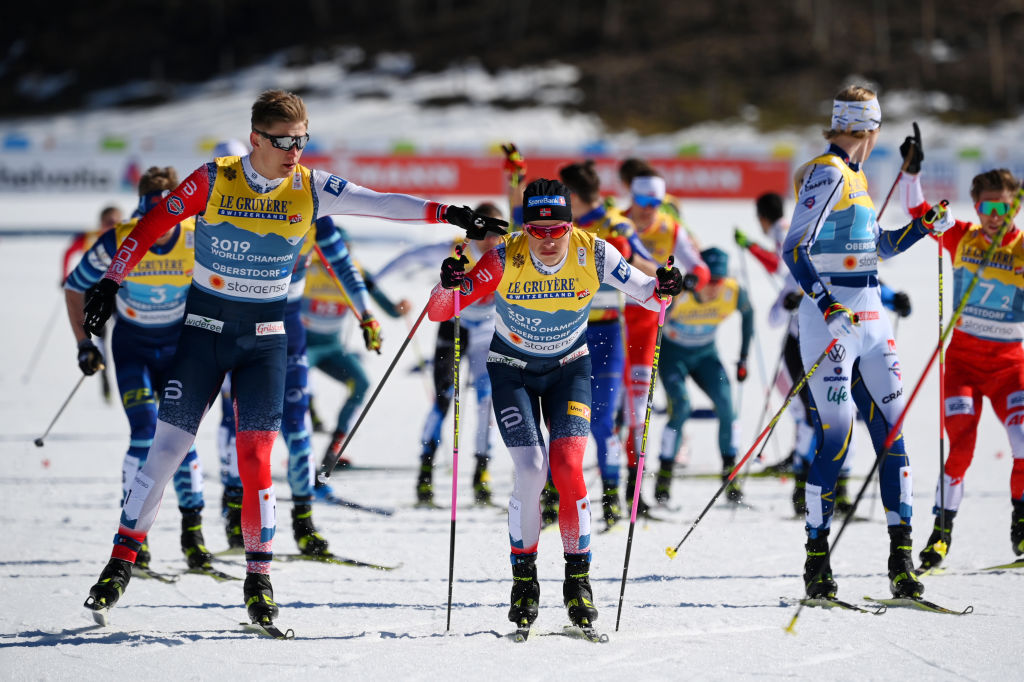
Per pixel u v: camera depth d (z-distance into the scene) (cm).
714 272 2384
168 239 1761
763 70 15312
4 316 5294
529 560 1452
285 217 1464
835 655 1329
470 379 2531
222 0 18262
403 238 7694
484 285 1448
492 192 10919
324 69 16525
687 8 16850
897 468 1606
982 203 1877
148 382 1786
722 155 10994
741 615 1513
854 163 1661
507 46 16300
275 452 2914
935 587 1655
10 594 1603
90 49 17650
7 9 18675
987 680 1238
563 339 1482
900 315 2112
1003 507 2216
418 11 17600
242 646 1373
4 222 8644
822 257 1639
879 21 16312
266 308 1501
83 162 10825
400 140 12812
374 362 4253
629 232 2180
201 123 15125
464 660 1316
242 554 1900
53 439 2977
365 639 1409
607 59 15812
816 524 1587
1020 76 14762
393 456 2870
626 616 1514
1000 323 1873
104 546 1895
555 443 1448
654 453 2900
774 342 4712
